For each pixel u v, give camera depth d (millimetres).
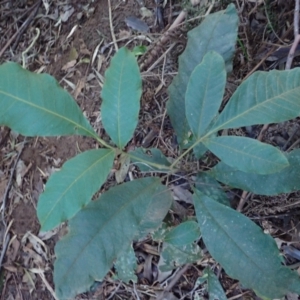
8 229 832
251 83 456
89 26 833
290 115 445
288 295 603
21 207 829
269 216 624
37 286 785
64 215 417
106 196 484
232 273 484
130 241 475
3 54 941
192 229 546
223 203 549
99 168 438
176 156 688
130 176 700
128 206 483
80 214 474
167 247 595
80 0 859
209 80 472
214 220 494
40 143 829
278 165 427
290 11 669
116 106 450
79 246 469
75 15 860
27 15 938
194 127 486
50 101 428
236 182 514
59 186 420
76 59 832
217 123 469
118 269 628
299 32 621
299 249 630
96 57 804
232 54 555
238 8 698
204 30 561
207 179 555
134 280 631
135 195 490
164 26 761
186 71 563
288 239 634
